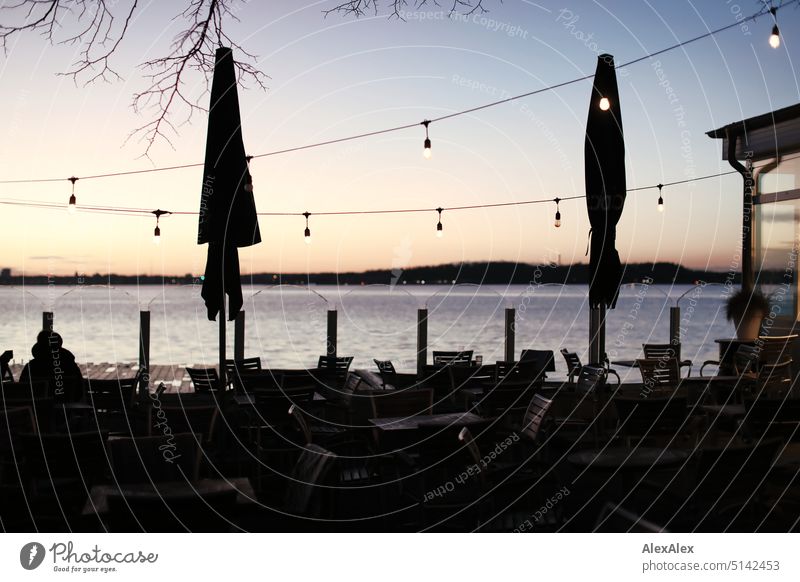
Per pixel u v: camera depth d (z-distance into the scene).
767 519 6.54
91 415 10.50
